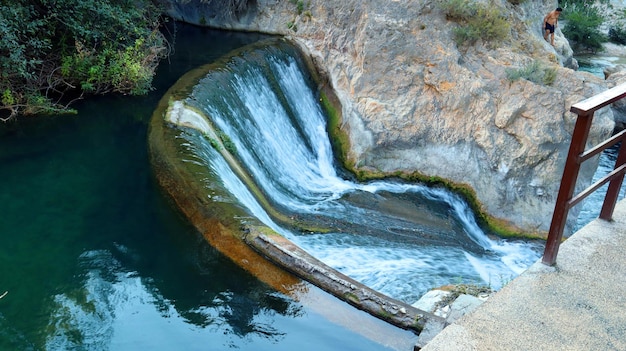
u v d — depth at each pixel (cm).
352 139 1274
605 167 1568
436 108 1248
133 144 967
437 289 761
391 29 1294
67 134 1000
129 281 637
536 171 1178
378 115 1255
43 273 654
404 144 1246
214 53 1405
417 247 1008
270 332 549
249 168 1041
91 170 879
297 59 1420
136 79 1141
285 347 531
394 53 1291
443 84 1248
